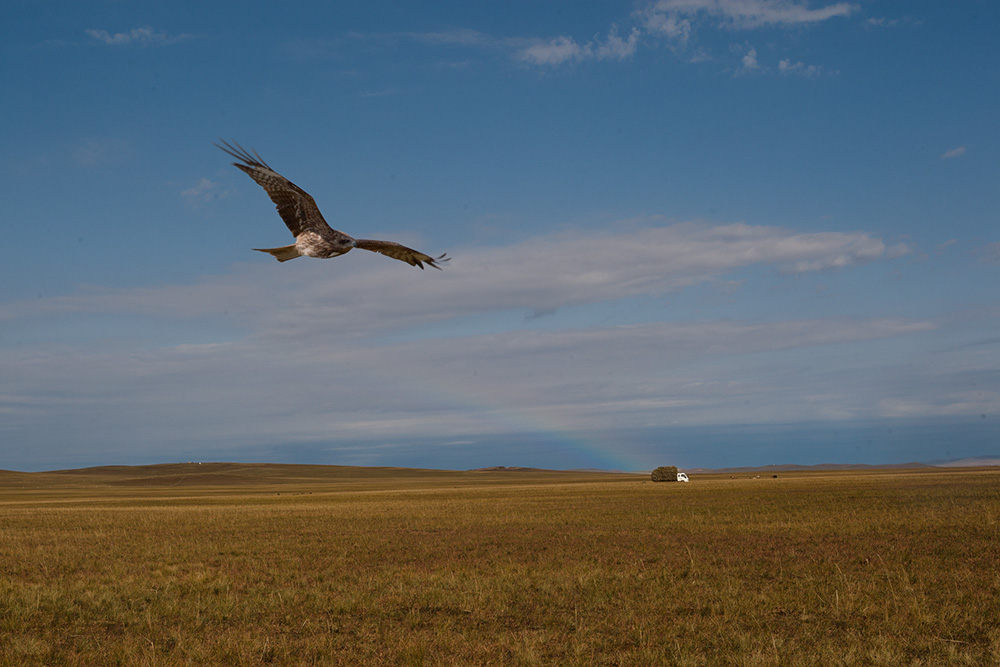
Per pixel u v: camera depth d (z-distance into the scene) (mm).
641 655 12172
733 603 15984
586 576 19297
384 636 13891
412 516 44625
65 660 12414
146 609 16688
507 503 57188
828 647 12250
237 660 12297
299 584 19781
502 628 14500
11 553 27406
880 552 23656
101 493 120562
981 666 11422
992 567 20266
